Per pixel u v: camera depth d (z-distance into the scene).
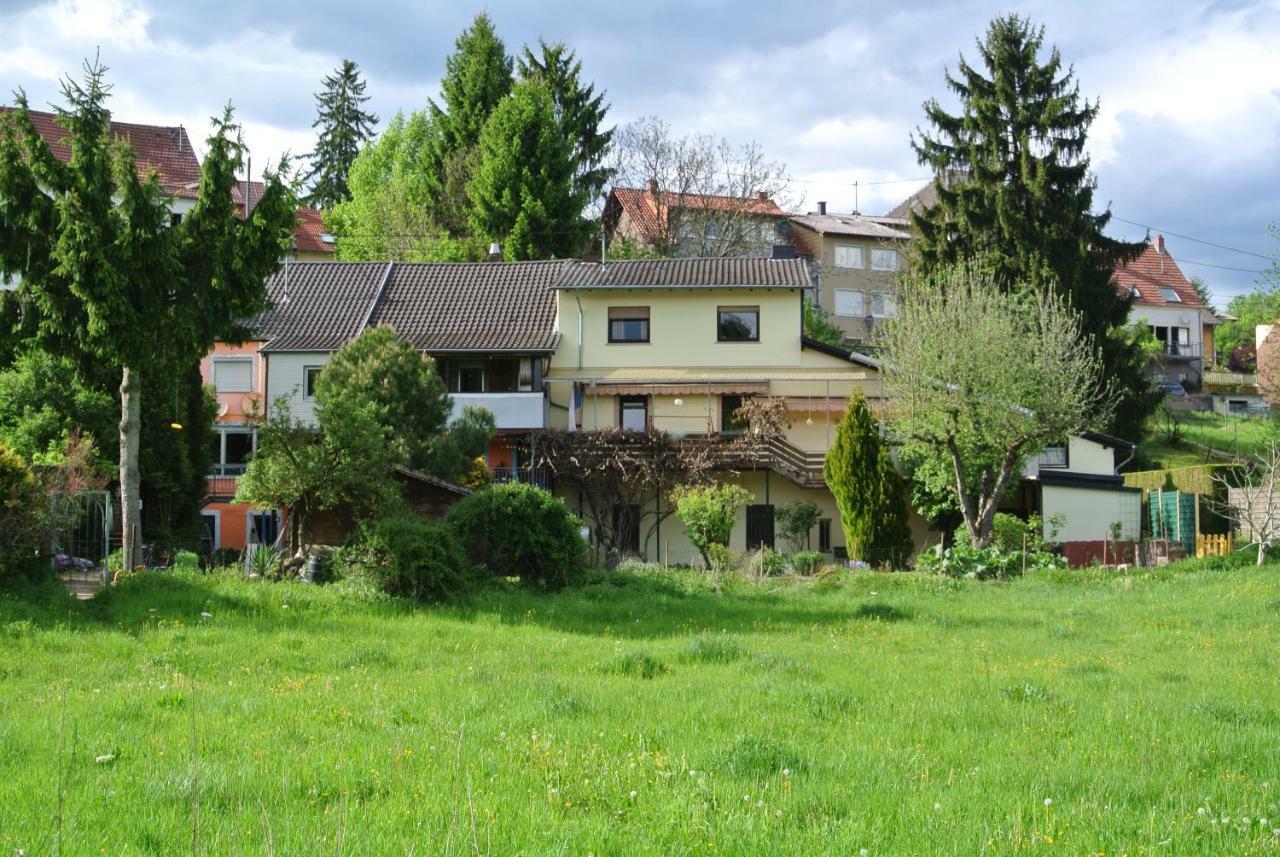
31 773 8.34
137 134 61.22
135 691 11.92
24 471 18.38
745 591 25.22
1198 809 7.66
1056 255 46.88
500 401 38.12
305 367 39.84
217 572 21.23
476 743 9.50
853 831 7.01
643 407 40.47
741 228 63.22
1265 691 13.22
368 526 21.14
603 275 41.78
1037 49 49.28
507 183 58.78
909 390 33.31
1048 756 9.52
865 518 34.09
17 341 21.81
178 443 32.56
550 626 18.97
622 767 8.60
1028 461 37.12
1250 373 78.00
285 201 22.77
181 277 21.86
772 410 37.38
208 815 7.16
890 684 13.25
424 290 43.84
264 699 11.47
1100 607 22.72
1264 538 29.58
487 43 66.88
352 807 7.33
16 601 17.12
